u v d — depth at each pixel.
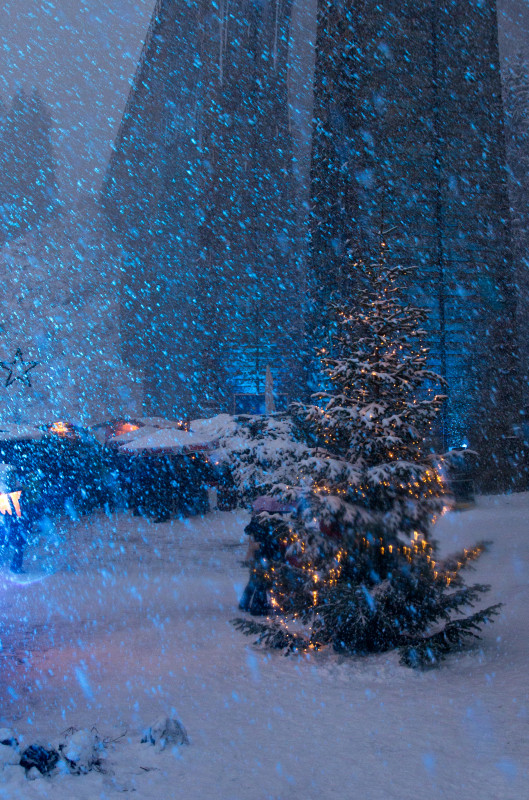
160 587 13.76
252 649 8.73
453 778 4.16
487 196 27.12
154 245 51.81
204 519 23.78
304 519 8.16
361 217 26.08
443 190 26.88
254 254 37.69
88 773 4.41
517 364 27.16
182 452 23.83
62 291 67.19
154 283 51.97
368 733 5.20
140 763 4.66
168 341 47.97
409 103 26.92
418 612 7.98
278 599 8.74
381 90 26.91
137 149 62.06
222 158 38.97
